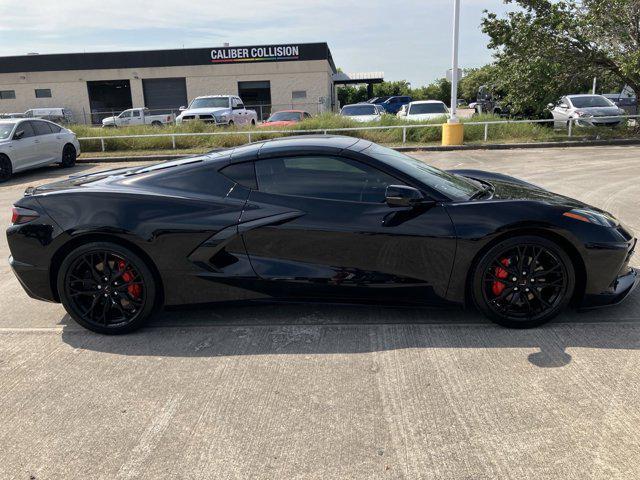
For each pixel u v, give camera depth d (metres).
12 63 38.16
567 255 3.49
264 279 3.67
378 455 2.41
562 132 18.05
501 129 17.69
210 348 3.56
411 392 2.92
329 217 3.57
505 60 18.47
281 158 3.74
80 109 38.97
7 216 8.39
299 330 3.79
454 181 3.97
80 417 2.81
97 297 3.77
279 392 2.98
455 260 3.51
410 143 17.31
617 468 2.28
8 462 2.47
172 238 3.64
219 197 3.71
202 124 18.95
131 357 3.47
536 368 3.12
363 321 3.90
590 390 2.88
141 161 16.14
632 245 3.69
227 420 2.73
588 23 16.88
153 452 2.50
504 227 3.42
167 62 37.94
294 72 37.91
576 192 8.47
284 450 2.47
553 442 2.46
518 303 3.59
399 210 3.54
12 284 5.06
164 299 3.78
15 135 12.97
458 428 2.59
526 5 17.58
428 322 3.83
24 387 3.13
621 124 17.66
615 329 3.59
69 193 3.79
